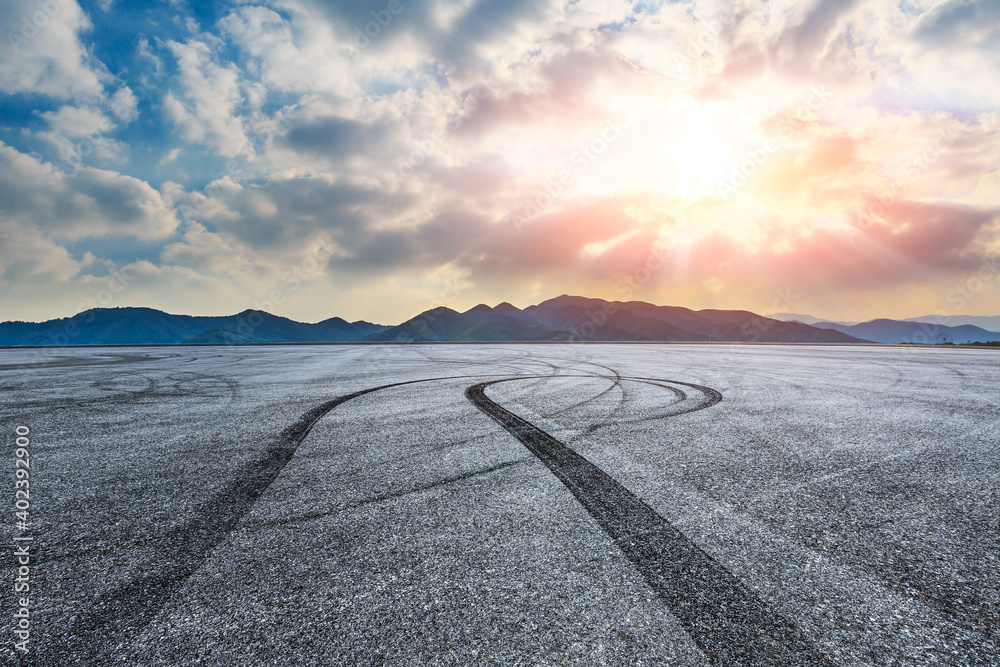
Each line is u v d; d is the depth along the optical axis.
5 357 19.47
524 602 1.87
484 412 6.06
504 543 2.39
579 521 2.66
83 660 1.58
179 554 2.31
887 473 3.51
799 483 3.29
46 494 3.16
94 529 2.61
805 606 1.84
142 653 1.60
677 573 2.09
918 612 1.80
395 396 7.49
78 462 3.91
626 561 2.20
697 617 1.77
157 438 4.73
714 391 7.95
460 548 2.33
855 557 2.24
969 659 1.55
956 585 2.00
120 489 3.25
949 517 2.71
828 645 1.62
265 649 1.61
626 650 1.59
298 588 1.98
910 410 6.16
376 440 4.60
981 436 4.70
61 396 7.77
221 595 1.94
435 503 2.95
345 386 8.84
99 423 5.50
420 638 1.66
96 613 1.83
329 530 2.56
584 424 5.30
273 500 3.03
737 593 1.93
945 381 9.45
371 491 3.18
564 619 1.76
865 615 1.79
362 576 2.07
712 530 2.54
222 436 4.80
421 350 24.56
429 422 5.45
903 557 2.24
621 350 23.78
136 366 14.23
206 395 7.79
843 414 5.89
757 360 15.72
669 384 8.92
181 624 1.75
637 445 4.37
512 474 3.53
